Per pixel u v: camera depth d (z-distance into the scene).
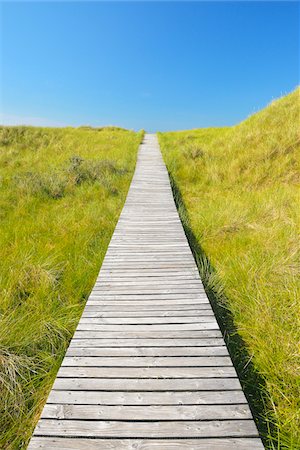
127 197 6.78
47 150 12.83
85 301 3.27
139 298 2.88
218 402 1.75
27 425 2.01
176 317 2.57
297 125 9.15
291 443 1.71
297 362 2.23
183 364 2.04
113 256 3.85
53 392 1.83
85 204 6.84
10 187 7.74
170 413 1.69
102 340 2.30
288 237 4.22
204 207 6.38
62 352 2.55
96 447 1.51
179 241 4.35
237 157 9.05
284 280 3.22
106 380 1.91
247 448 1.52
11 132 14.93
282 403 2.01
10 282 3.35
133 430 1.60
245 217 5.34
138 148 14.60
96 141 15.54
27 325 2.71
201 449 1.51
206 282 3.39
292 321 2.68
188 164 9.88
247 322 2.77
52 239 4.89
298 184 7.07
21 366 2.32
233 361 2.38
